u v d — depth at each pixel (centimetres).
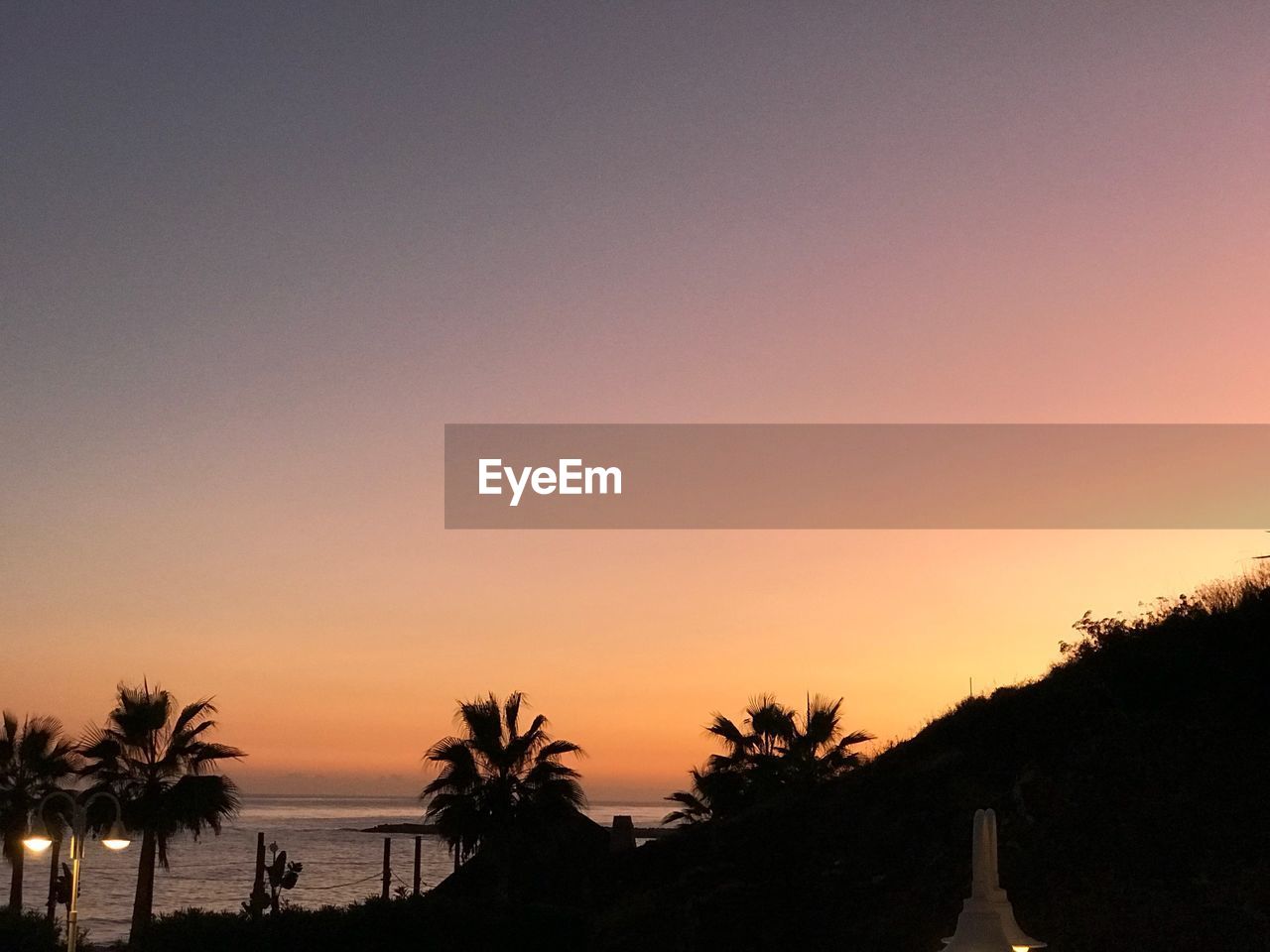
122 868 12875
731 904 2658
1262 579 2756
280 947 2980
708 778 4162
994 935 845
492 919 2988
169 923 3156
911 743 3241
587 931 2923
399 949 2952
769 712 4250
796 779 3994
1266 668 2452
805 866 2745
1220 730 2344
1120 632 2842
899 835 2653
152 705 3975
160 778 3975
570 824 3922
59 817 4369
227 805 3969
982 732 2936
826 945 2336
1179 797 2202
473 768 3756
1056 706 2809
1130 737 2469
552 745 3800
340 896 8662
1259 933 1798
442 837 3719
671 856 3500
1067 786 2403
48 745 4631
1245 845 2003
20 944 3462
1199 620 2733
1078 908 2005
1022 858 2225
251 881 10875
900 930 2261
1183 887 1962
